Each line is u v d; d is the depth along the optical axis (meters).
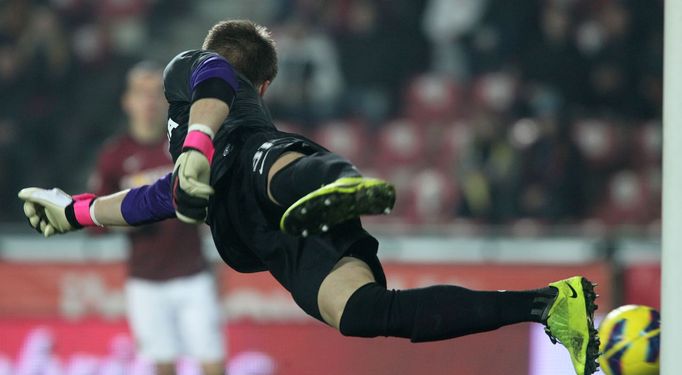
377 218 33.22
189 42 44.78
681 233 11.16
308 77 39.25
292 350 25.42
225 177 12.06
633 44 39.84
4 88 40.44
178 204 10.77
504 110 38.16
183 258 24.84
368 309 11.12
